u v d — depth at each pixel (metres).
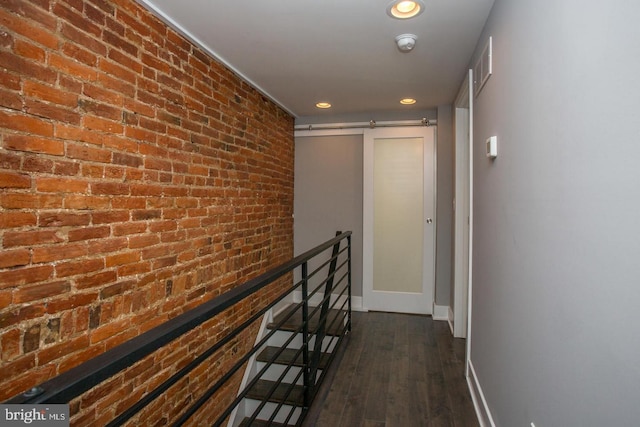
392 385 2.36
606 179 0.75
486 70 1.86
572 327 0.90
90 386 0.58
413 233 3.79
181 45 1.98
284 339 3.15
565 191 0.95
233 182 2.59
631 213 0.66
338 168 3.98
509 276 1.45
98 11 1.44
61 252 1.29
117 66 1.54
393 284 3.85
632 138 0.66
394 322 3.54
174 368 1.90
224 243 2.46
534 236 1.17
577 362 0.88
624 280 0.69
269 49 2.24
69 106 1.32
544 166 1.09
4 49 1.11
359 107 3.63
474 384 2.14
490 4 1.73
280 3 1.74
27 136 1.18
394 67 2.55
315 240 4.05
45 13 1.23
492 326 1.73
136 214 1.65
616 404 0.71
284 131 3.72
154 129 1.76
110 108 1.50
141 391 1.67
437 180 3.60
